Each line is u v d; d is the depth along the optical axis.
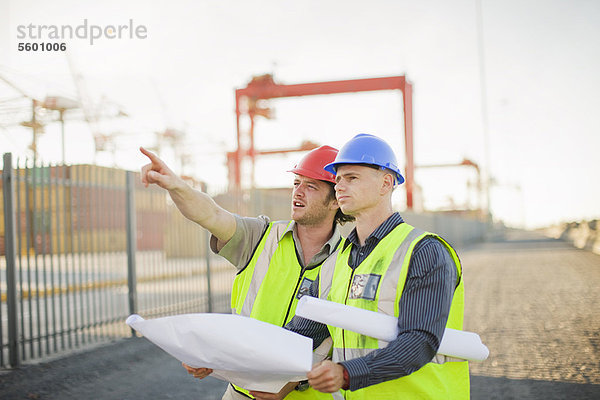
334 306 1.67
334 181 2.35
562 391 4.73
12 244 5.71
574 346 6.48
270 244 2.41
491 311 9.25
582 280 13.50
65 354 6.25
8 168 5.78
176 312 8.69
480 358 1.78
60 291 6.45
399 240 1.77
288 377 1.84
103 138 45.78
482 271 17.12
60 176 7.02
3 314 8.63
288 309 2.28
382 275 1.75
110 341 6.98
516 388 4.85
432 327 1.59
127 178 7.71
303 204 2.36
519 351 6.32
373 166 1.86
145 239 8.15
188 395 4.77
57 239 6.38
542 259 21.86
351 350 1.81
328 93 30.00
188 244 9.21
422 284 1.64
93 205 7.07
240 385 1.99
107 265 7.48
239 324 1.69
